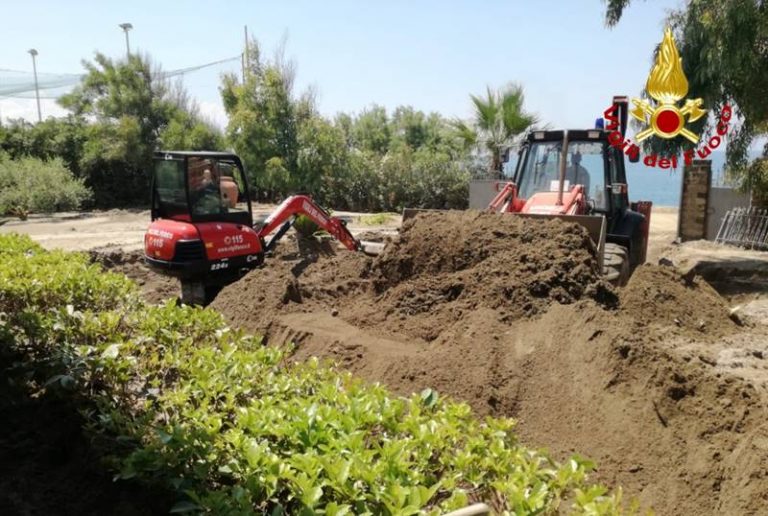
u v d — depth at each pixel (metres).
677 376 4.25
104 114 23.06
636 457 3.93
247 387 3.90
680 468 3.81
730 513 3.49
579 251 6.13
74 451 3.84
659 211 22.80
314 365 4.38
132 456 2.99
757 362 5.54
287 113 18.27
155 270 7.96
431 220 7.17
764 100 11.18
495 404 4.53
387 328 6.01
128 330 5.07
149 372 4.38
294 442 3.06
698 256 12.86
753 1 10.14
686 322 6.31
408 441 3.01
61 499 3.40
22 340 4.95
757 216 14.24
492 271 6.01
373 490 2.60
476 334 5.19
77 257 7.58
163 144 22.55
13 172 21.08
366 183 21.78
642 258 9.50
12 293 5.56
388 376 5.04
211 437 3.10
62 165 22.80
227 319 6.93
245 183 8.44
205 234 7.79
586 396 4.38
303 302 6.90
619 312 5.82
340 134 21.52
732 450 3.81
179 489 2.86
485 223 6.77
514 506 2.56
